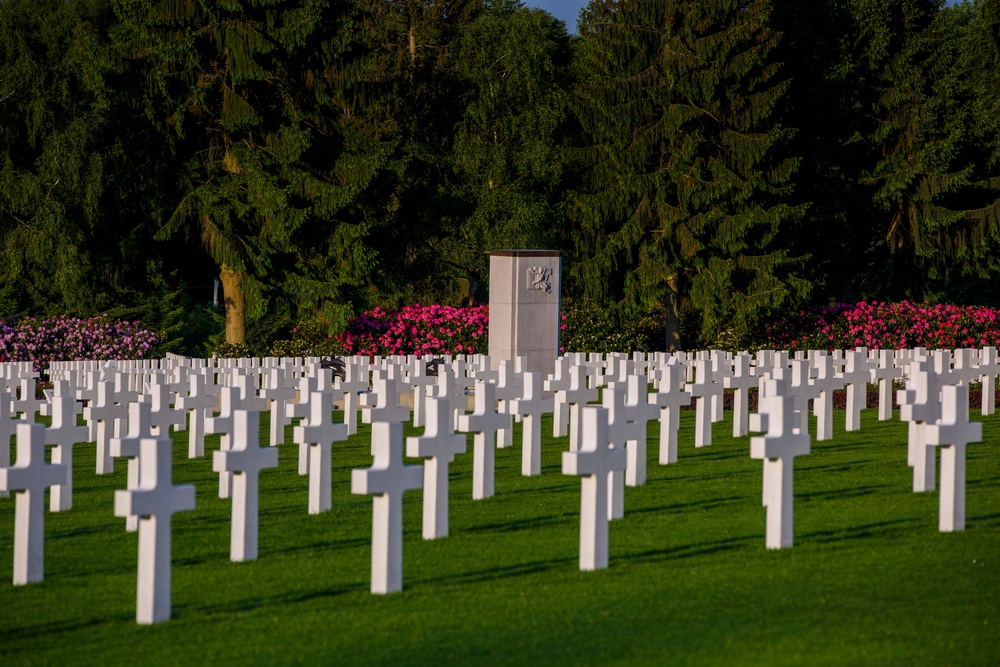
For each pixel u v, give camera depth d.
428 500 10.03
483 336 36.38
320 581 8.70
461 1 54.38
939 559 8.84
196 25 36.22
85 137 36.56
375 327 36.97
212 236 35.50
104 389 14.27
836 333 38.38
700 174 39.78
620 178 40.38
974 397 22.31
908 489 12.17
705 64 39.97
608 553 9.35
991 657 6.56
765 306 38.69
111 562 9.59
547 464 14.47
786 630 7.13
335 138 38.53
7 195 37.12
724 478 13.19
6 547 10.36
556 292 25.77
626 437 10.89
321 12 36.62
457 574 8.79
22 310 42.47
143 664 6.85
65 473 9.02
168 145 36.62
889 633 7.02
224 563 9.34
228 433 12.20
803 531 10.02
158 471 7.63
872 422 19.20
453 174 49.25
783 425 9.28
